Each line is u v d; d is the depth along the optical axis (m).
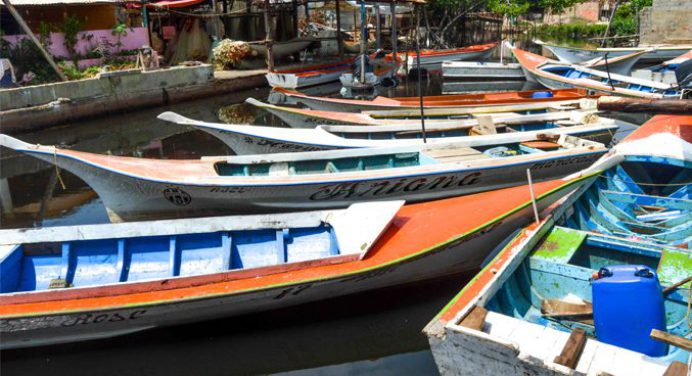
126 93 20.16
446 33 39.94
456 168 9.51
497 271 5.48
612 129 12.71
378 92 25.48
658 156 8.85
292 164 9.95
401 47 36.00
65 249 6.80
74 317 5.75
